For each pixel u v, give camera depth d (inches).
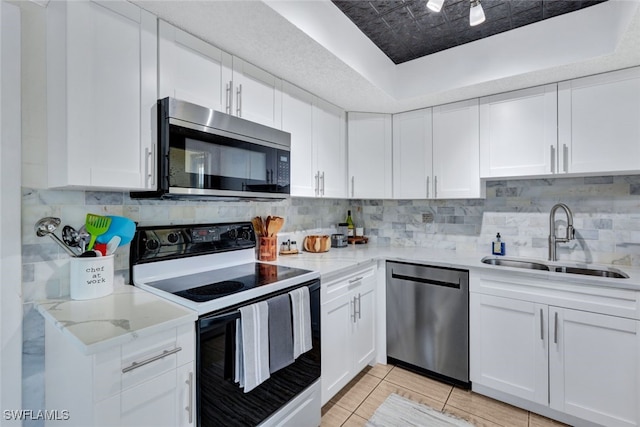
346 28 71.7
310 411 66.8
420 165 102.7
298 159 84.0
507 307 77.2
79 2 44.2
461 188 95.2
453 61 85.9
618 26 62.4
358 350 86.4
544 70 74.0
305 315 64.9
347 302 81.5
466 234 105.3
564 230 89.4
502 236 98.7
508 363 77.1
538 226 92.8
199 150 56.4
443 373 86.7
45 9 48.9
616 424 64.8
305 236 106.3
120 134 48.3
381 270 96.4
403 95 94.0
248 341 52.8
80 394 38.2
